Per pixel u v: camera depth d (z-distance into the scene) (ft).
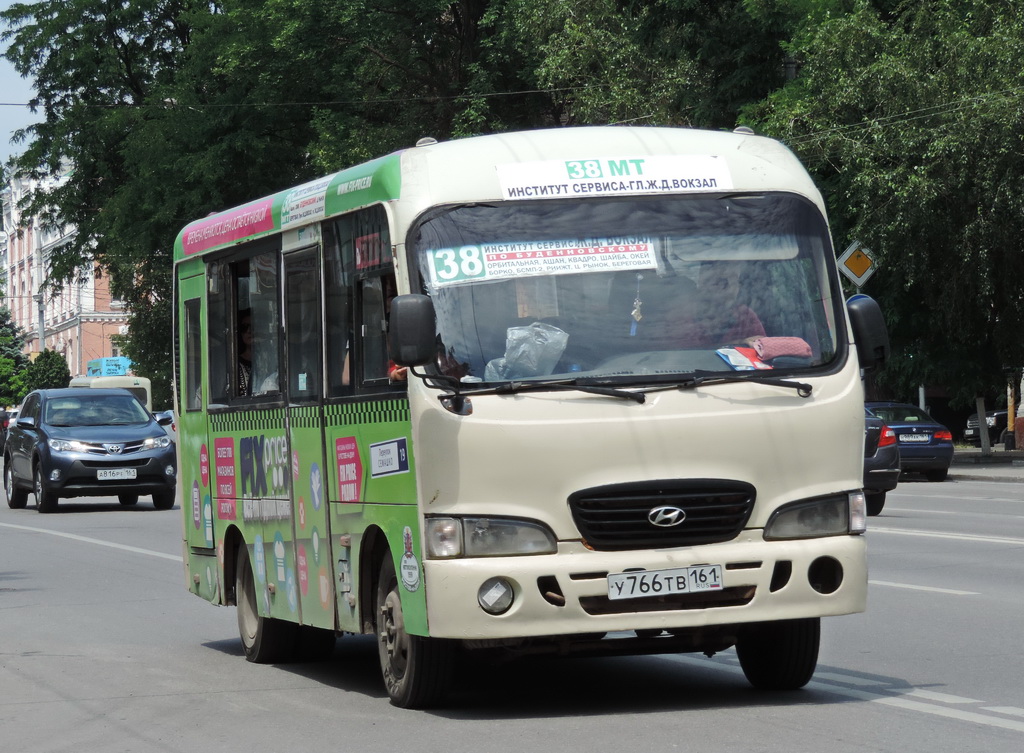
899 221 119.85
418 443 28.63
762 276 30.12
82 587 57.47
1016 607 45.03
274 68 169.58
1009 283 125.59
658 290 29.63
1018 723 27.89
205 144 174.09
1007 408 181.68
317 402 33.91
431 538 28.45
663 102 147.84
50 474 99.81
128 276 214.90
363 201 31.35
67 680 36.47
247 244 38.40
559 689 33.24
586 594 28.07
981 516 79.71
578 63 149.79
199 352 42.60
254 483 38.29
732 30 149.89
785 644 31.30
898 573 53.88
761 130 132.77
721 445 28.76
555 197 29.94
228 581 41.04
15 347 366.43
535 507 28.25
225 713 31.40
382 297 30.40
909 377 132.98
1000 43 120.57
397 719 29.89
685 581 28.32
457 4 176.86
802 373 29.60
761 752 25.43
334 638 39.32
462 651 30.91
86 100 198.29
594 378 28.73
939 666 34.96
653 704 30.78
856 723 28.02
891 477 79.20
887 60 122.11
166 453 101.91
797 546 28.96
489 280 29.19
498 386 28.45
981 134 118.42
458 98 167.94
